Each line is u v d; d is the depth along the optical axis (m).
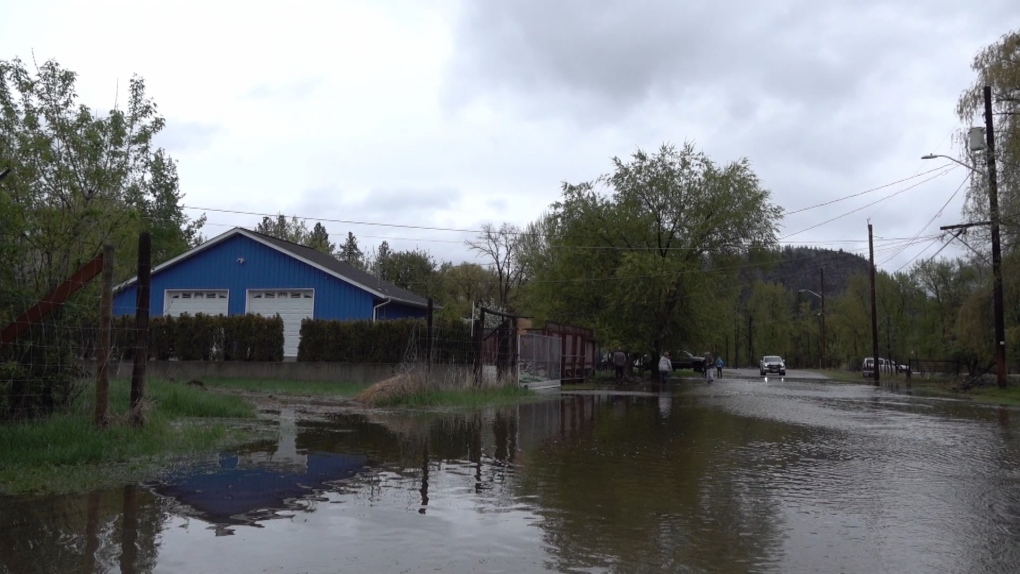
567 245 42.41
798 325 94.44
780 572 5.15
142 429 10.05
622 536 6.01
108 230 11.80
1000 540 6.02
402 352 24.78
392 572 5.02
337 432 12.22
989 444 12.11
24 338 9.92
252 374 25.23
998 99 28.70
